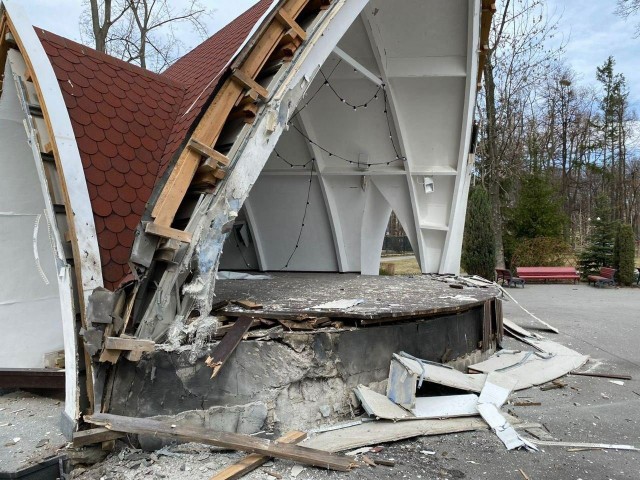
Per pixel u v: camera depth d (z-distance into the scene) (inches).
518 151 1100.5
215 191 196.5
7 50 206.5
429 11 394.9
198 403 181.6
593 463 175.2
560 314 513.0
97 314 165.3
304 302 258.7
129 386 174.9
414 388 212.8
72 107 199.6
